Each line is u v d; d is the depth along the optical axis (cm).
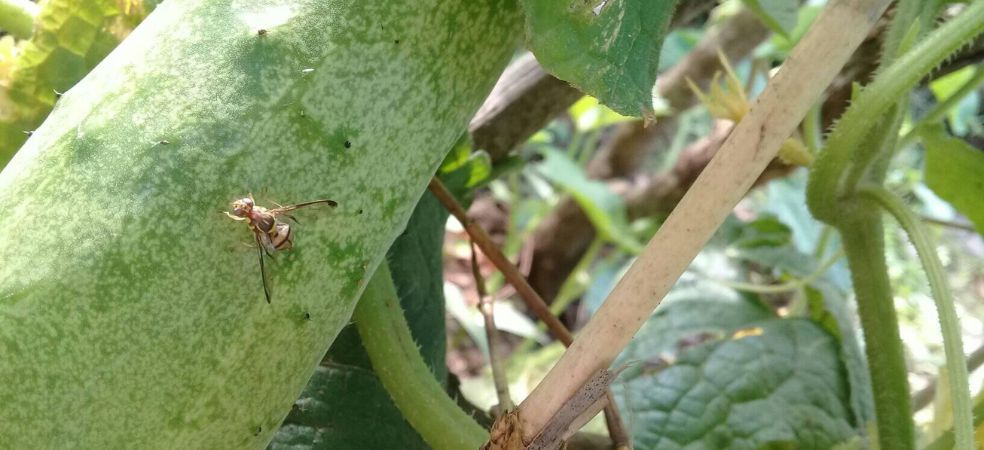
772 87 6
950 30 8
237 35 6
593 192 23
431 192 10
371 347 8
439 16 6
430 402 8
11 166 6
